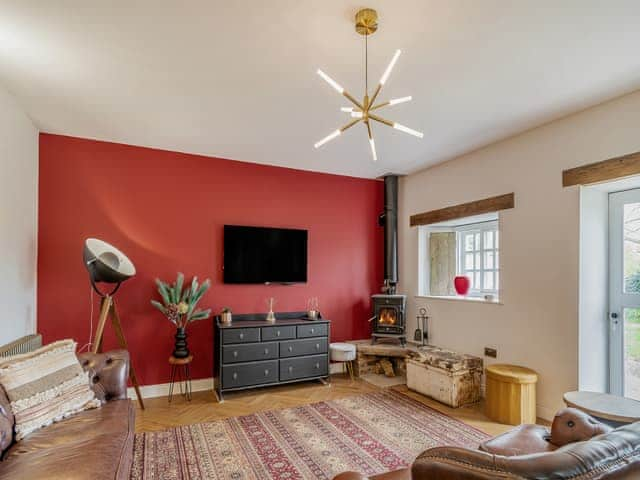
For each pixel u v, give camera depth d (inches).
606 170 120.0
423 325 196.4
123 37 86.9
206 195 176.4
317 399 157.5
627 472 35.9
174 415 138.7
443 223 196.9
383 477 64.7
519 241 148.0
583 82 108.1
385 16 79.3
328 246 205.2
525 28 83.4
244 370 160.4
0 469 63.7
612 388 130.3
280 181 194.1
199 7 76.6
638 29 83.4
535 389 135.3
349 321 208.5
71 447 70.7
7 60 96.3
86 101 120.2
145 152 165.0
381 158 181.0
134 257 161.0
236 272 178.2
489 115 131.4
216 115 131.5
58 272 148.6
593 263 130.0
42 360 89.2
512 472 32.4
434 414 140.3
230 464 102.9
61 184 150.4
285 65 99.2
